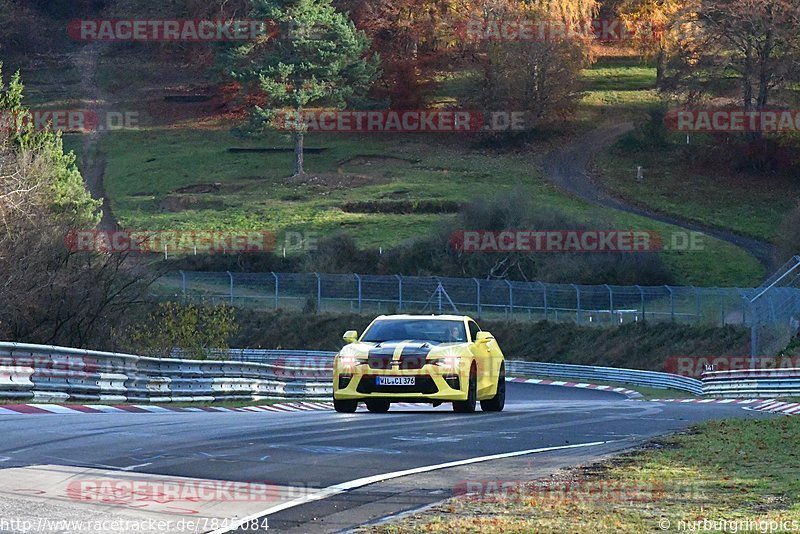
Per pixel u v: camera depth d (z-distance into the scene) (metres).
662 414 71.56
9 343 60.28
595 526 27.44
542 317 190.38
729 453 43.47
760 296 144.00
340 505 30.53
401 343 62.91
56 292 101.12
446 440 47.31
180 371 78.75
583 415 66.50
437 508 30.12
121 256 109.56
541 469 38.81
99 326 105.62
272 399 91.00
